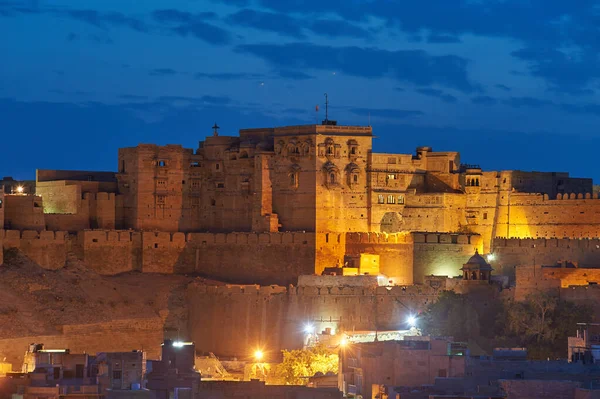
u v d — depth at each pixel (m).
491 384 172.00
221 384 189.88
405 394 169.12
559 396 165.12
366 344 197.12
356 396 188.62
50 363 181.62
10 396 172.75
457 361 188.50
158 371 186.62
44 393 169.12
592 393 160.75
